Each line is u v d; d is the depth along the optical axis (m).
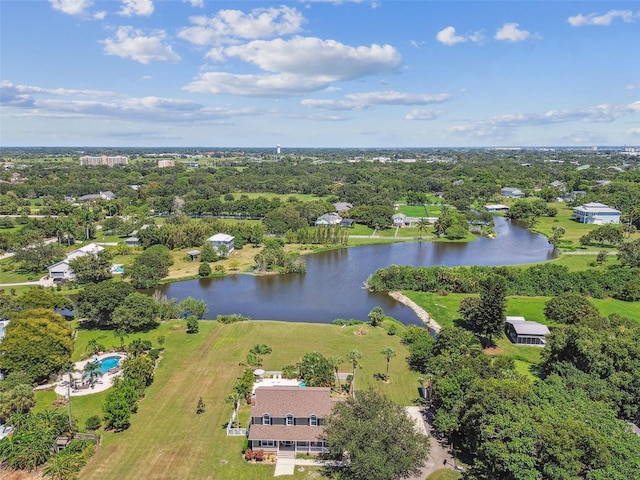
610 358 67.50
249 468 59.25
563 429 48.09
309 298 129.38
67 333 84.19
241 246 182.50
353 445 54.53
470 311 102.56
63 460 57.84
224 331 102.56
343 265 163.00
